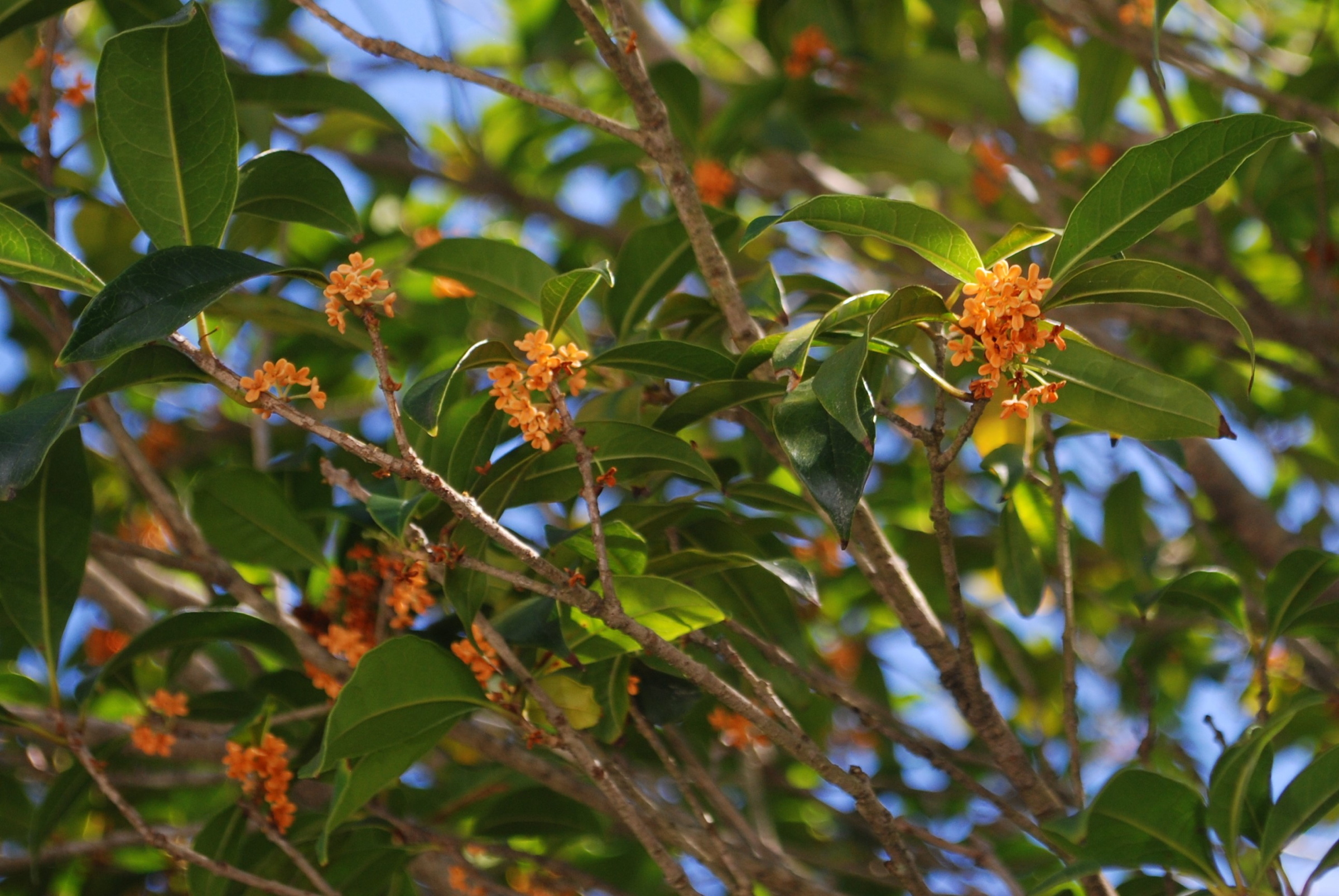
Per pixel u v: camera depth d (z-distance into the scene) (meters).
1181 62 2.68
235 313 2.52
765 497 2.46
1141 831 2.35
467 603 2.36
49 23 2.50
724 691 2.31
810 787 3.08
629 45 2.37
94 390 2.29
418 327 3.06
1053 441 2.45
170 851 2.41
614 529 2.35
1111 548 2.88
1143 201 2.28
